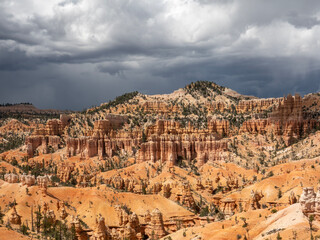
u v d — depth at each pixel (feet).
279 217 545.03
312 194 493.77
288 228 479.41
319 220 478.59
